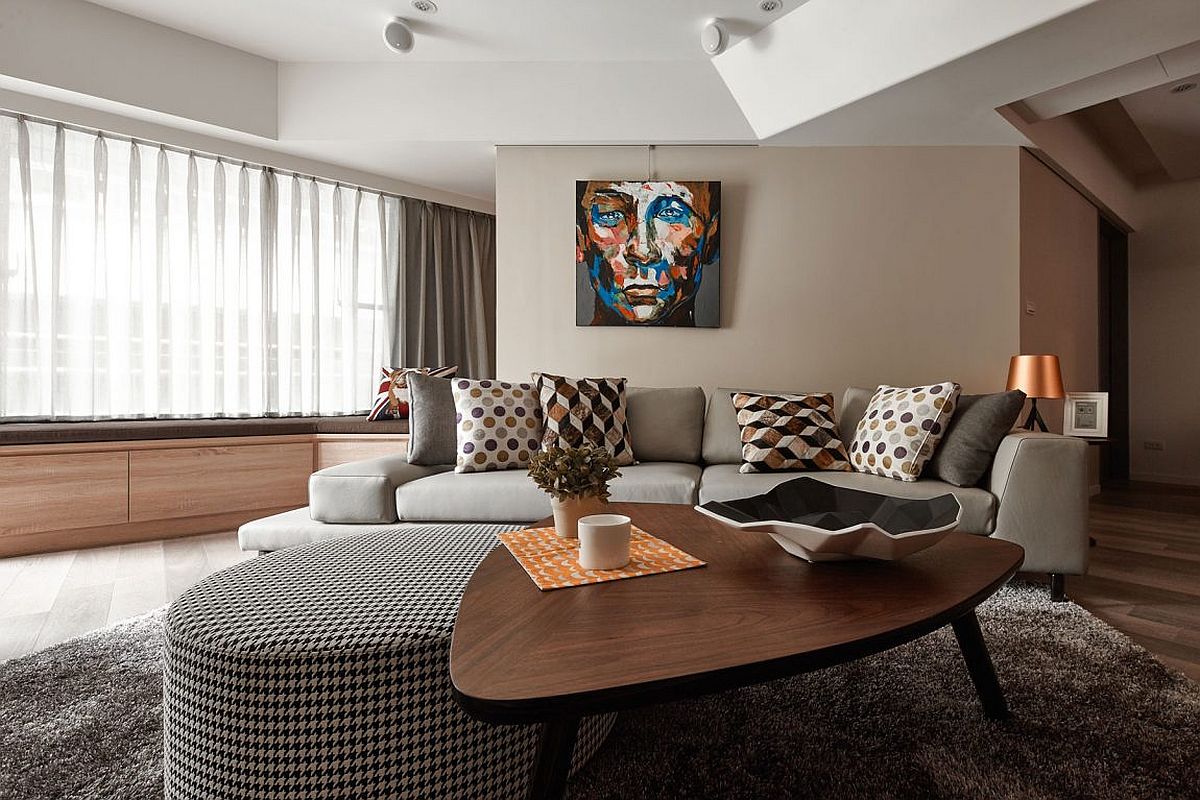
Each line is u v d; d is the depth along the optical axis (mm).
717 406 3229
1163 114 4152
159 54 3365
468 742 1075
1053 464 2238
